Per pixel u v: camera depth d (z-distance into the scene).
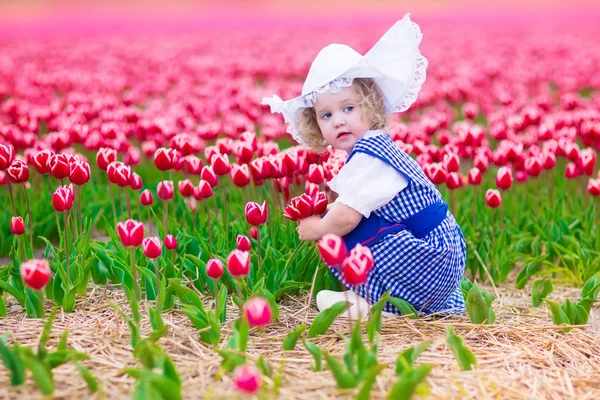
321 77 3.41
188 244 4.12
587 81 10.63
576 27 23.55
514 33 20.98
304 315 3.53
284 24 30.00
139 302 3.56
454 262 3.43
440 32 22.52
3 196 5.83
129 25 30.25
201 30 27.61
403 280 3.35
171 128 5.64
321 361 2.81
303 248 3.90
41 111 6.55
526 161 4.67
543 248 4.72
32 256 3.76
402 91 3.52
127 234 3.03
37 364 2.46
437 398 2.60
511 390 2.73
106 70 12.21
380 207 3.34
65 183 6.14
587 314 3.56
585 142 5.50
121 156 7.00
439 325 3.37
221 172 3.92
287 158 4.12
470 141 5.29
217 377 2.63
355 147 3.34
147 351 2.63
